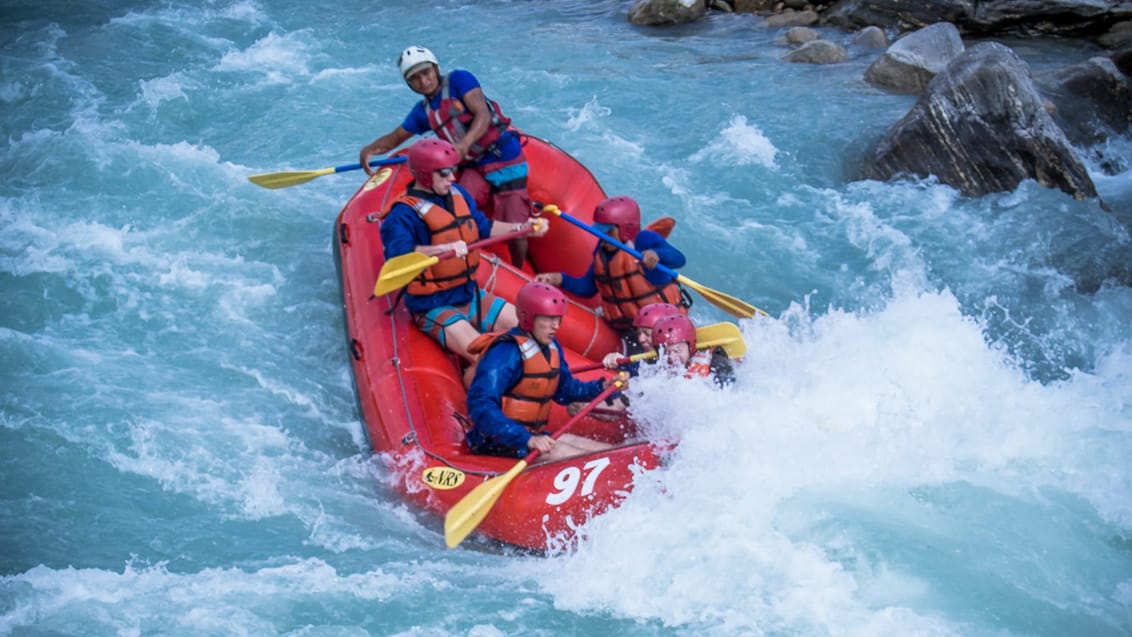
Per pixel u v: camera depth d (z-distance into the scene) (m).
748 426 12.41
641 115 24.84
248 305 17.70
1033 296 18.17
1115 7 28.95
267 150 23.17
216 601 11.05
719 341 13.48
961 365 13.59
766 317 15.07
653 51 29.41
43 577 11.41
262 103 25.41
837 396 12.88
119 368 15.84
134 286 17.95
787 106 25.19
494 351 12.48
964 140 21.20
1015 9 29.36
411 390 13.80
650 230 15.11
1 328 16.52
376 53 29.09
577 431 13.77
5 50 28.80
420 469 12.95
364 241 15.80
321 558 12.00
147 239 19.38
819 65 28.11
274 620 10.80
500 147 16.23
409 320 14.73
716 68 27.97
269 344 16.81
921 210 20.78
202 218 20.09
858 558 10.98
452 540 11.33
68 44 29.39
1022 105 20.84
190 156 22.17
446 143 14.12
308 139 23.55
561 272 17.36
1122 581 10.76
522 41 30.17
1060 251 19.27
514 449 12.88
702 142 23.48
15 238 19.20
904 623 10.27
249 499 13.09
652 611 10.74
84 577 11.45
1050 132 20.86
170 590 11.23
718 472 11.91
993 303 18.03
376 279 15.23
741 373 13.59
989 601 10.52
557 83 26.48
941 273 18.91
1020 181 20.92
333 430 14.92
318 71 27.64
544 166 17.48
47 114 24.83
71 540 12.22
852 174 22.27
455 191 14.30
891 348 13.72
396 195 16.47
